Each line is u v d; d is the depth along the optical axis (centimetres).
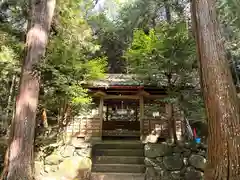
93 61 712
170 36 644
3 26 667
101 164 637
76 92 630
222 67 356
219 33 388
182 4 1129
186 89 632
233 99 335
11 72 670
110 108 1201
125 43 1452
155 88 795
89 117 864
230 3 695
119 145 725
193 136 858
